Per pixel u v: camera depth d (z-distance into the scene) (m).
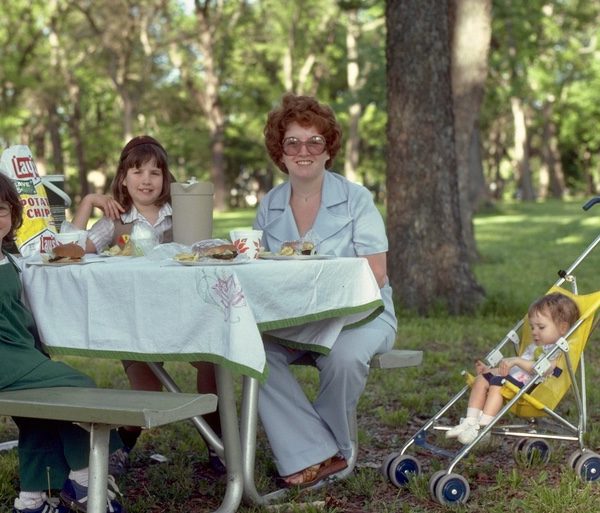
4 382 3.47
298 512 3.82
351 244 4.54
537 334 4.40
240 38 46.31
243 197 68.00
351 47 41.12
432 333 8.86
